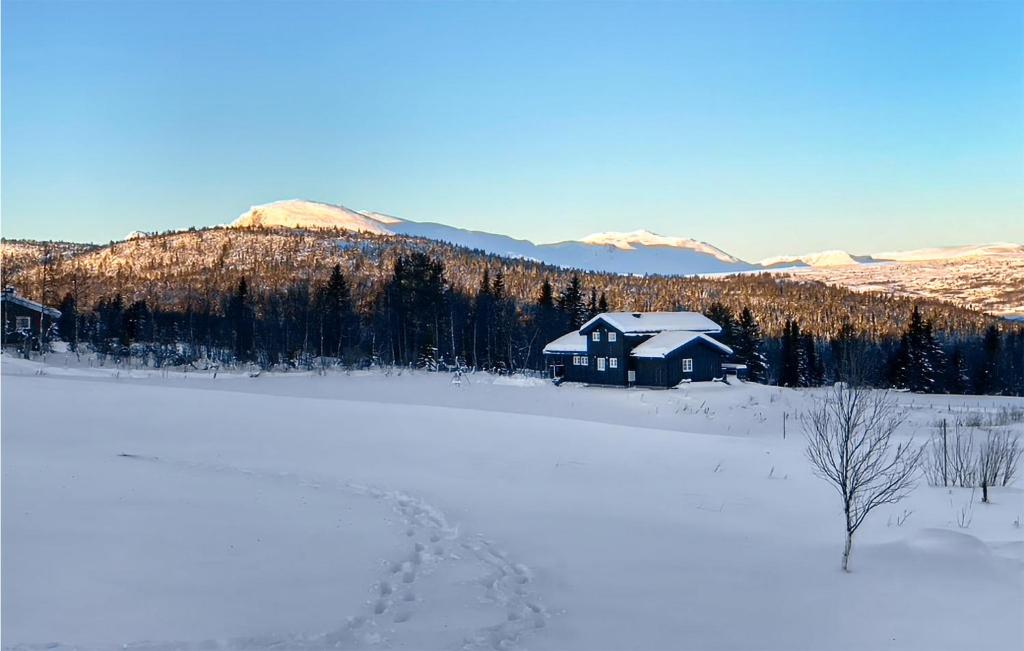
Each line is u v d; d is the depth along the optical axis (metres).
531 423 25.62
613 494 14.66
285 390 43.84
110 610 7.29
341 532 10.73
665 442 22.39
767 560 9.92
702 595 8.35
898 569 9.38
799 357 76.50
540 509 12.91
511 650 6.71
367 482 14.84
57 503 11.48
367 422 24.16
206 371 53.28
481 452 19.42
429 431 22.86
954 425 31.92
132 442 18.72
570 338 58.78
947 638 7.07
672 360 50.31
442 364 62.47
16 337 58.94
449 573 9.05
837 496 15.23
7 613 7.07
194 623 7.07
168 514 11.16
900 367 71.44
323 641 6.81
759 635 7.16
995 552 10.12
